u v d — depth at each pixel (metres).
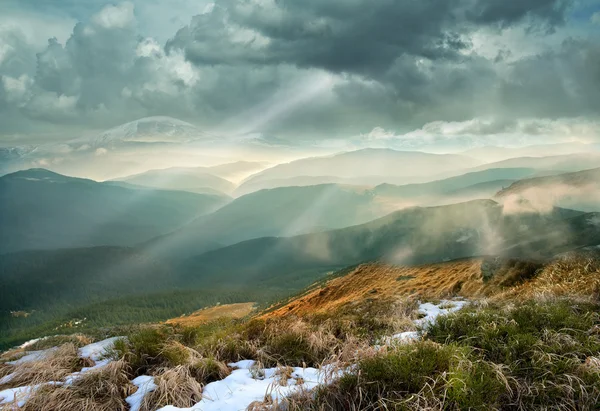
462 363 5.11
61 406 5.40
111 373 6.37
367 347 6.72
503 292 14.67
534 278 15.56
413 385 4.79
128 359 7.41
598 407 4.52
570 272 14.21
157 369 7.01
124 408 5.45
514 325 6.95
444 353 5.45
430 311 11.96
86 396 5.71
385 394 4.73
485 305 10.84
